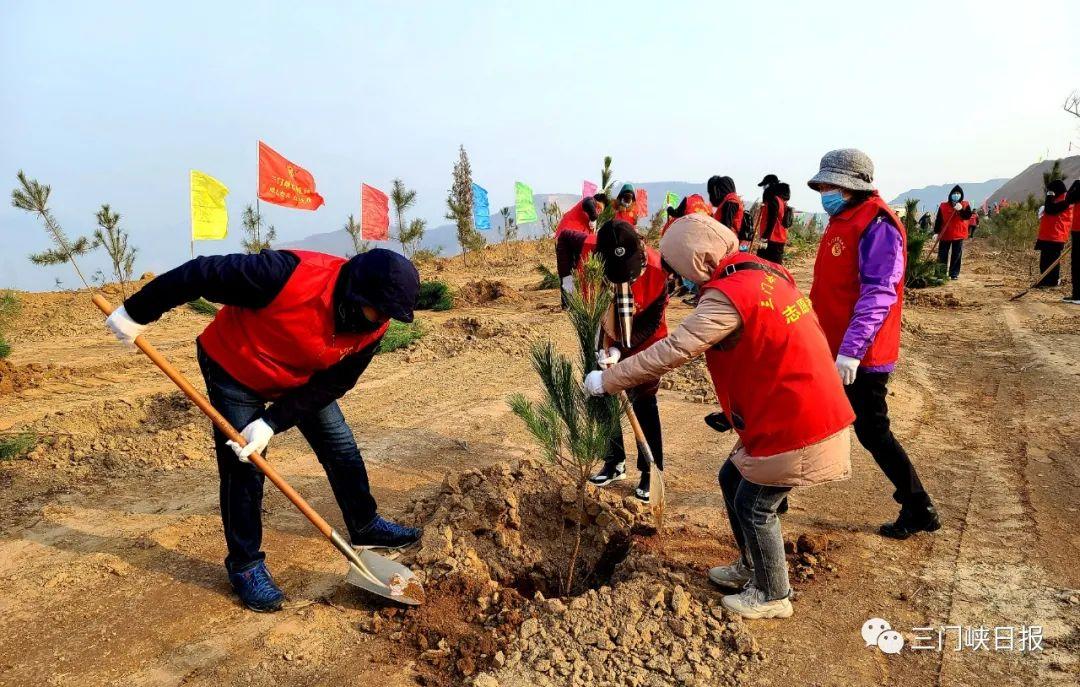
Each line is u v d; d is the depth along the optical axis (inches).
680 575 131.8
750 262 113.1
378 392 274.5
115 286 541.6
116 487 184.1
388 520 162.9
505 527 148.4
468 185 997.8
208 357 124.0
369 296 109.6
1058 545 147.3
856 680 109.0
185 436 221.5
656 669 110.0
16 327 433.1
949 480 182.5
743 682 108.2
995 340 356.8
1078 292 451.5
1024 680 108.5
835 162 141.2
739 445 125.5
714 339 107.9
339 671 112.8
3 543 151.8
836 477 113.0
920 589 133.2
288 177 510.9
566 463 176.4
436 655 115.6
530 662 111.2
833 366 114.4
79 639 119.8
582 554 150.4
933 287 546.3
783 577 122.5
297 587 137.3
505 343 351.3
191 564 144.1
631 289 151.3
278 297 112.7
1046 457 195.3
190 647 117.7
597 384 123.9
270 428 118.0
